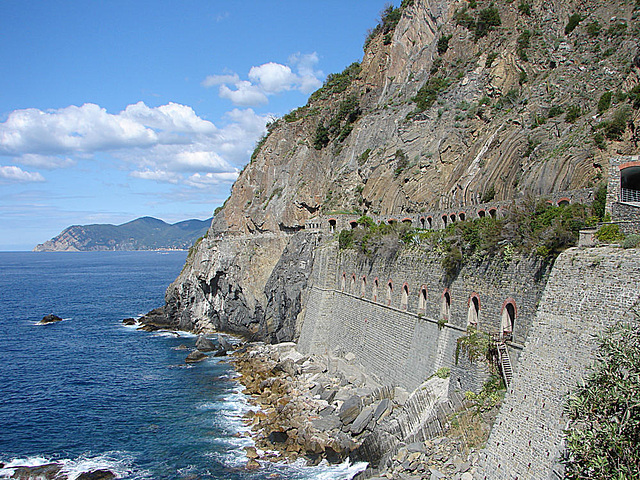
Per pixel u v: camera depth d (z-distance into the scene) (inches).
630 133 2137.1
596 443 745.6
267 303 3459.6
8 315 5147.6
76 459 1857.8
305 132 4702.3
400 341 2043.6
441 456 1320.1
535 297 1262.3
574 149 2297.0
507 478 1043.9
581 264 1035.3
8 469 1796.3
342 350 2618.1
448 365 1668.3
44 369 3056.1
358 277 2524.6
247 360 2977.4
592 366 924.0
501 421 1107.9
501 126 2950.3
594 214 1443.2
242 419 2159.2
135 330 4284.0
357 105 4707.2
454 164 3238.2
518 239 1386.6
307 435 1830.7
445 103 3607.3
